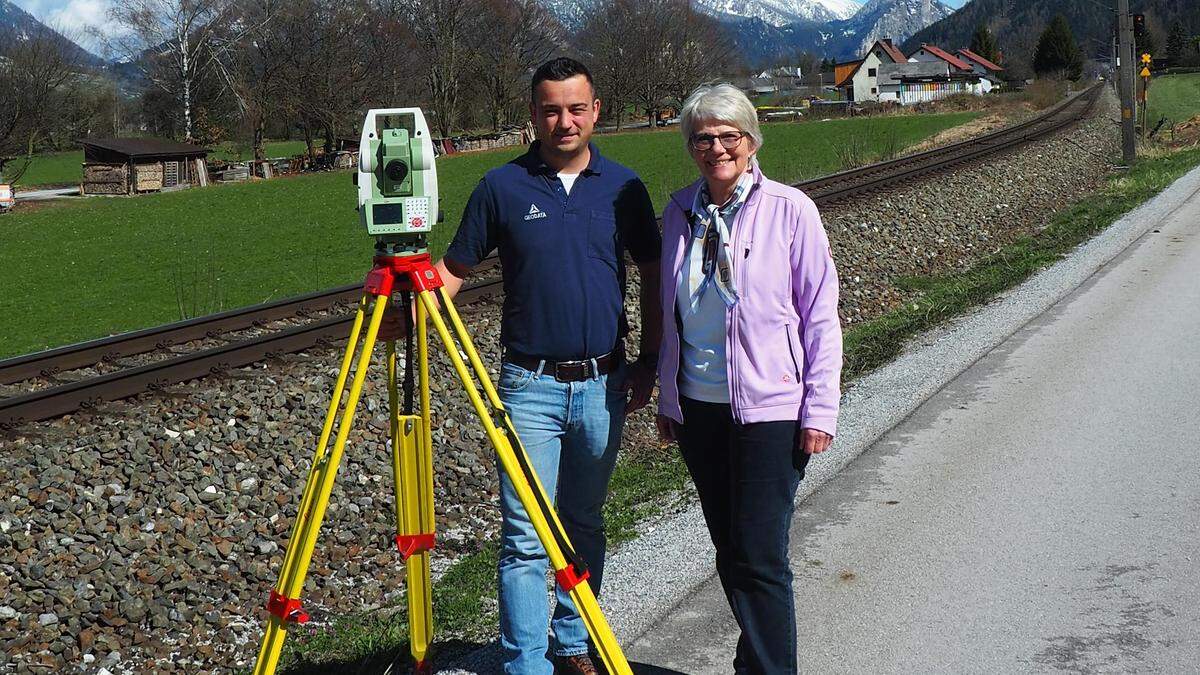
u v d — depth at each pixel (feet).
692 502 18.69
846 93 409.49
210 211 107.76
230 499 21.53
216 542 20.24
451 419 26.35
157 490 21.16
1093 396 23.22
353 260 68.18
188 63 194.39
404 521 12.03
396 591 18.97
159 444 22.75
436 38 215.51
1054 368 25.68
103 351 31.01
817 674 12.58
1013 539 16.08
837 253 42.06
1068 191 64.69
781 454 11.14
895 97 393.50
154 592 18.60
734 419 11.22
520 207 11.96
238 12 192.34
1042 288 35.22
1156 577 14.53
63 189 165.89
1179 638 12.89
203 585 18.97
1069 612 13.71
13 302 58.13
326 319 32.40
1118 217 50.01
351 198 113.91
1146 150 85.40
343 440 10.36
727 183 11.29
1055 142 81.66
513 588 11.93
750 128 11.15
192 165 153.28
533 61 232.12
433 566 19.66
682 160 131.85
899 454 20.30
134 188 142.51
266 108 195.42
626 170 12.48
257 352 28.76
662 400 11.96
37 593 17.87
